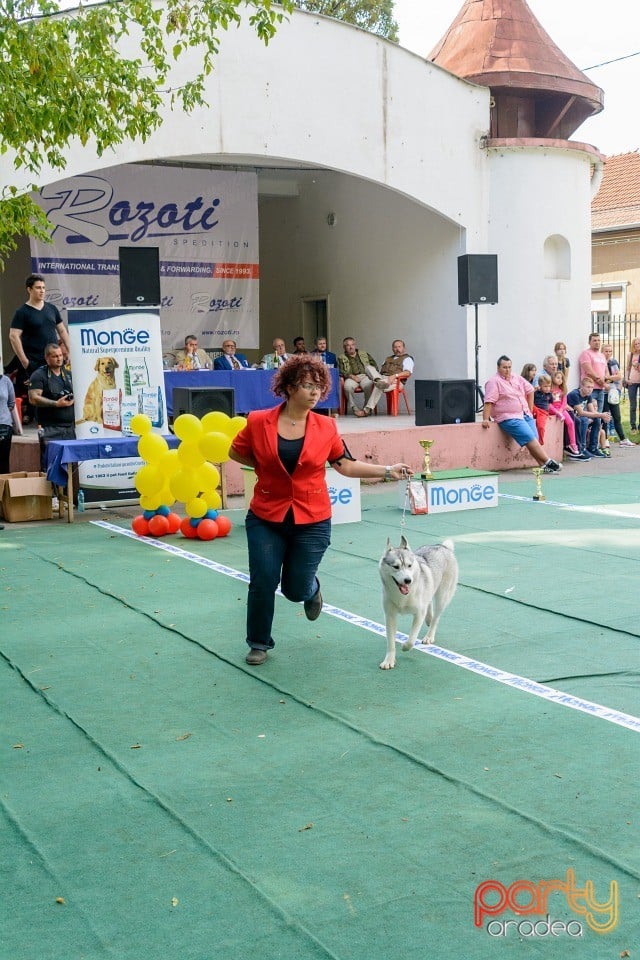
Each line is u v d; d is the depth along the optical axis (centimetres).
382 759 471
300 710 538
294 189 2223
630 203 3183
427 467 1167
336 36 1630
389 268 1977
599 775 449
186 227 1966
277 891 357
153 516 1027
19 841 397
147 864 378
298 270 2259
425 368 1914
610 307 3173
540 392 1544
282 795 434
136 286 1374
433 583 625
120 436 1171
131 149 1475
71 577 849
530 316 1823
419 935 330
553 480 1395
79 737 505
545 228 1823
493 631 680
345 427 1619
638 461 1570
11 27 894
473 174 1792
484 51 1838
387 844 390
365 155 1683
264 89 1575
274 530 600
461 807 420
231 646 652
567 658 619
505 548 942
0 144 978
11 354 2117
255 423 585
